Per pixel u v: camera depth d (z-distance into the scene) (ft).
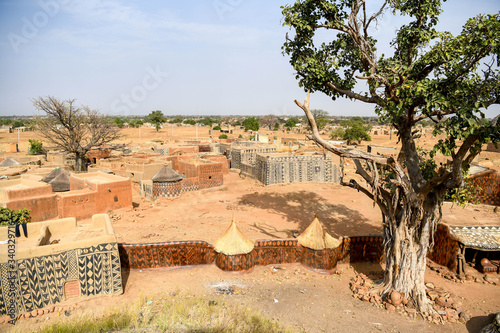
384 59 43.96
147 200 90.27
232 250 46.85
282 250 50.26
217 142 185.06
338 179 113.60
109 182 75.20
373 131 358.02
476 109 31.63
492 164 115.96
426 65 39.17
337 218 74.38
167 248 47.83
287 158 110.52
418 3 42.11
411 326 35.45
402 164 42.34
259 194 96.43
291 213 77.92
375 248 51.65
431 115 36.55
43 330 31.12
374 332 34.14
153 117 370.94
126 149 165.89
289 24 47.55
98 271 39.17
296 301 39.91
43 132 125.59
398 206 40.86
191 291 41.68
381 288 41.88
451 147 32.94
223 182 110.63
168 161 110.22
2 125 432.66
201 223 69.36
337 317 36.68
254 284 44.09
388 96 39.34
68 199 68.23
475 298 40.98
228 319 33.55
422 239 39.50
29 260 35.86
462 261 46.55
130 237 59.88
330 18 46.88
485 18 31.96
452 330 34.86
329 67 46.80
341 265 50.83
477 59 33.32
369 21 42.09
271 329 32.27
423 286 39.52
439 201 39.24
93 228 47.85
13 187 70.90
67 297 38.14
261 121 472.03
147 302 38.22
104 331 30.99
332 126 436.35
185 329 31.35
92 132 131.23
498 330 31.55
